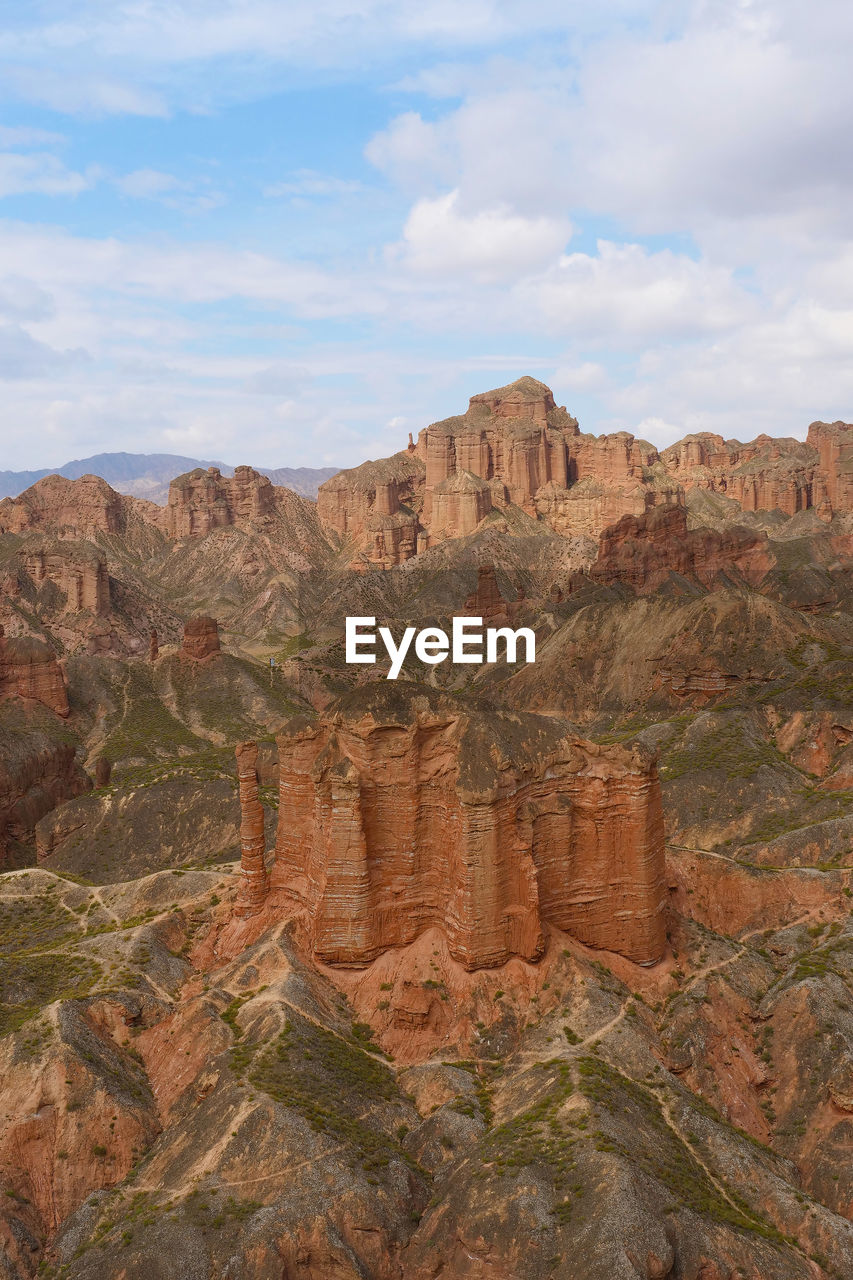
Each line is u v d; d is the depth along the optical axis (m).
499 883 51.44
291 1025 49.59
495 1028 50.19
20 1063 49.81
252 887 58.81
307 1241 39.62
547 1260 37.25
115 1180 47.00
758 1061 51.78
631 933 54.81
